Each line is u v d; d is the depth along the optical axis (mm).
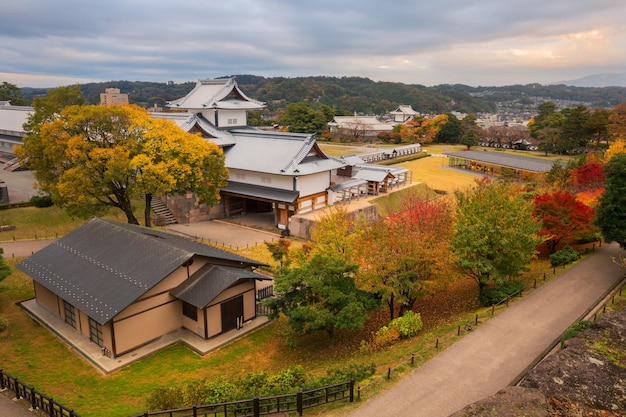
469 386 15484
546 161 74312
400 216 28141
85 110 32156
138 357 20812
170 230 40875
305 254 27188
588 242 34688
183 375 19578
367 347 20516
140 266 22562
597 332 16609
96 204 33250
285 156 43438
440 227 27266
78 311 22484
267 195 42250
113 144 33219
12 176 51156
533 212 30344
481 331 19969
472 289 29078
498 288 24625
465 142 107688
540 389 13180
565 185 42281
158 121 35281
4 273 23719
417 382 15781
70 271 23609
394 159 85688
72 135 32062
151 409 15000
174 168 33031
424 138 115375
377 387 15531
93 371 19734
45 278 23656
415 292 23359
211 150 36781
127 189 33906
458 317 23672
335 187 45750
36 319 24391
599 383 13430
